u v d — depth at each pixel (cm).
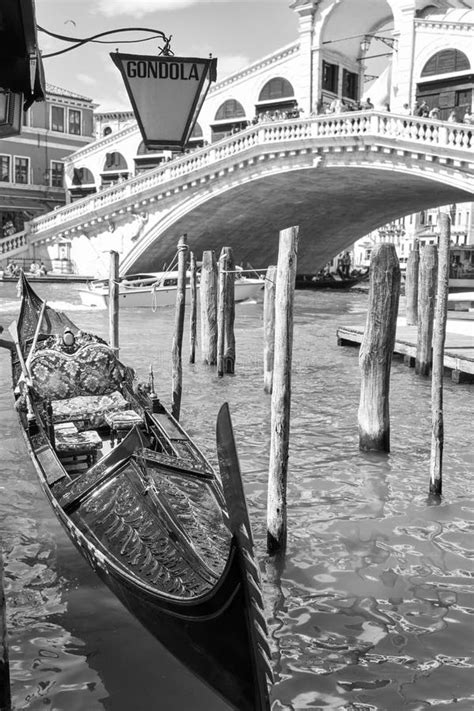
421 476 730
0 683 318
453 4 2806
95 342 823
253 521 618
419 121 2166
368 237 5931
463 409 1012
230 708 387
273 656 432
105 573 428
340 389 1152
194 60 683
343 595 501
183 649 362
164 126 692
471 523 620
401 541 584
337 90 3086
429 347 1236
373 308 775
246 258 3562
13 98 499
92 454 638
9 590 496
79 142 4100
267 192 2770
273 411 559
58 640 442
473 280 3353
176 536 431
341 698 397
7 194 3838
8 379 1169
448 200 2966
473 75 2520
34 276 2948
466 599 496
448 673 418
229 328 1248
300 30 2947
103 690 399
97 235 3088
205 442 849
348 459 781
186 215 2814
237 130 3111
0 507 634
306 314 2397
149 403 755
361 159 2330
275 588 509
